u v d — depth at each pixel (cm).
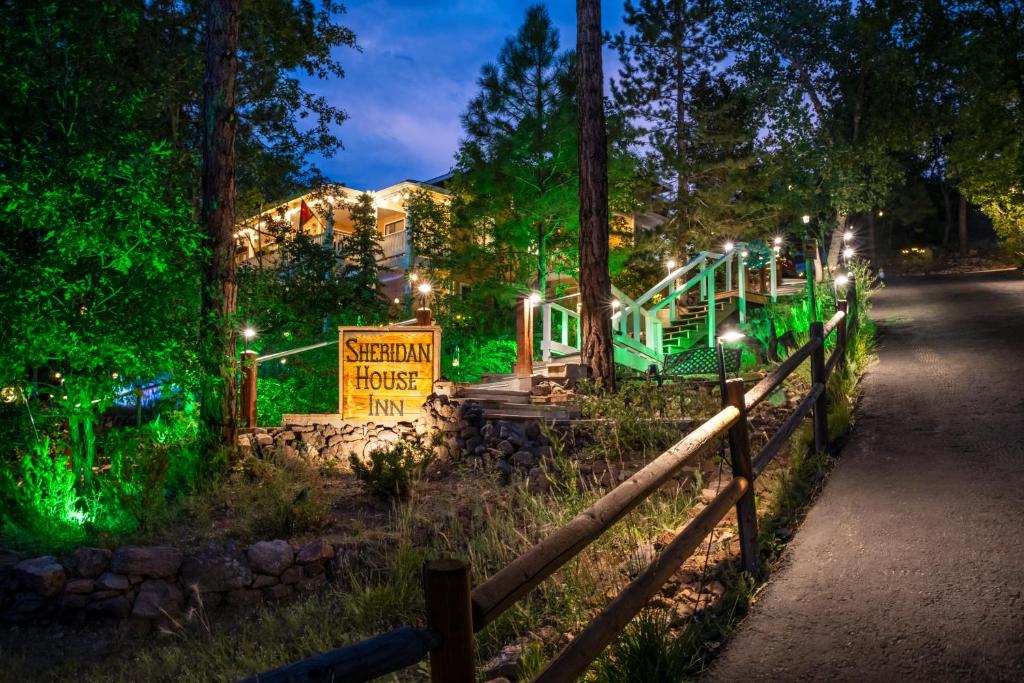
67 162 777
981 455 650
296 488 872
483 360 1650
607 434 869
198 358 929
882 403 880
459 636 212
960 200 4391
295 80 1927
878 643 365
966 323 1434
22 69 781
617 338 1486
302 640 544
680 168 2647
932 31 2520
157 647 611
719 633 392
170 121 1719
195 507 826
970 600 397
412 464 862
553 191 1795
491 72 1861
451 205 2083
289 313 1404
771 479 654
